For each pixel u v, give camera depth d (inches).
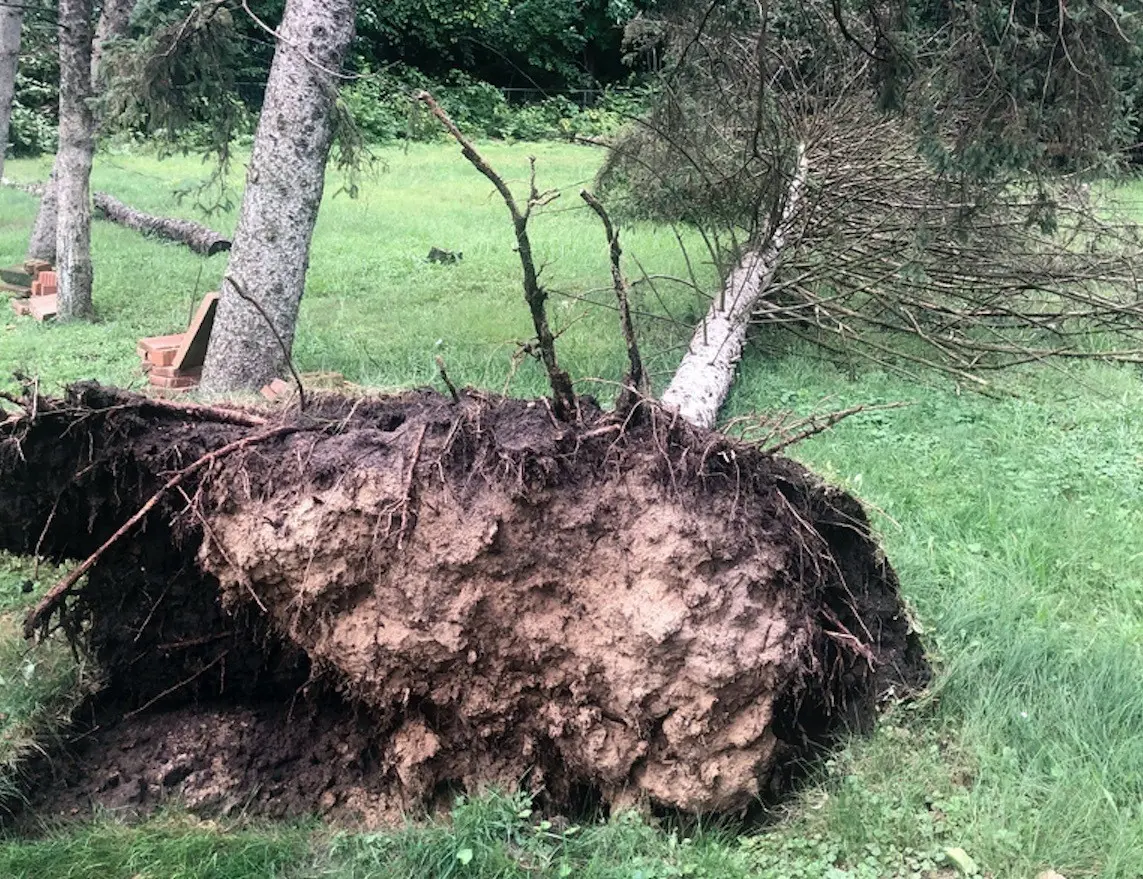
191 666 140.3
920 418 254.8
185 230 484.4
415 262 428.5
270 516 126.6
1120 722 138.8
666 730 122.0
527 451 125.3
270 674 139.6
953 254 312.7
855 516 139.8
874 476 213.6
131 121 307.3
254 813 129.0
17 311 375.2
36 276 411.2
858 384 282.4
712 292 364.2
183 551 136.5
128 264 439.2
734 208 332.8
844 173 322.3
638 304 353.7
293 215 256.4
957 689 141.8
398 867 115.0
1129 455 233.0
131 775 131.8
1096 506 206.1
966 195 273.0
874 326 323.9
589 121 969.5
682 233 475.2
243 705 141.9
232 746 135.3
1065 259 337.4
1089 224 349.1
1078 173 272.4
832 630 135.8
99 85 342.0
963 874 114.3
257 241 255.6
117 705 142.3
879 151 326.0
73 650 141.9
